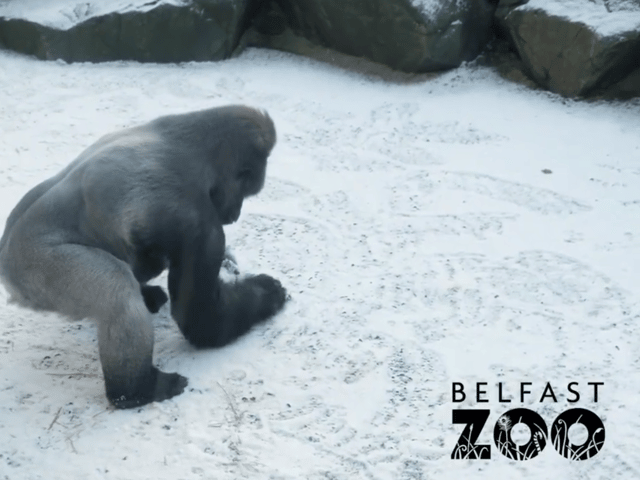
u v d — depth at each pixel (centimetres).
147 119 888
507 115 901
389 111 918
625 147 816
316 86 993
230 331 515
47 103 920
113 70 1023
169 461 415
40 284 452
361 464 414
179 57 1053
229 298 516
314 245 649
